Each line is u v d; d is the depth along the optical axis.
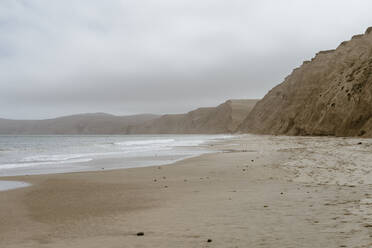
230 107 185.12
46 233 5.99
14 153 33.53
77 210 7.98
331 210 6.76
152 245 4.97
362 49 61.31
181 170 16.33
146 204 8.46
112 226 6.33
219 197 9.00
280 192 9.35
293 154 21.28
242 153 25.84
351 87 45.59
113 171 16.41
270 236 5.14
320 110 53.53
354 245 4.44
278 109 87.88
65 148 43.94
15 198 9.72
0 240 5.59
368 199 7.71
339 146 24.97
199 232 5.60
